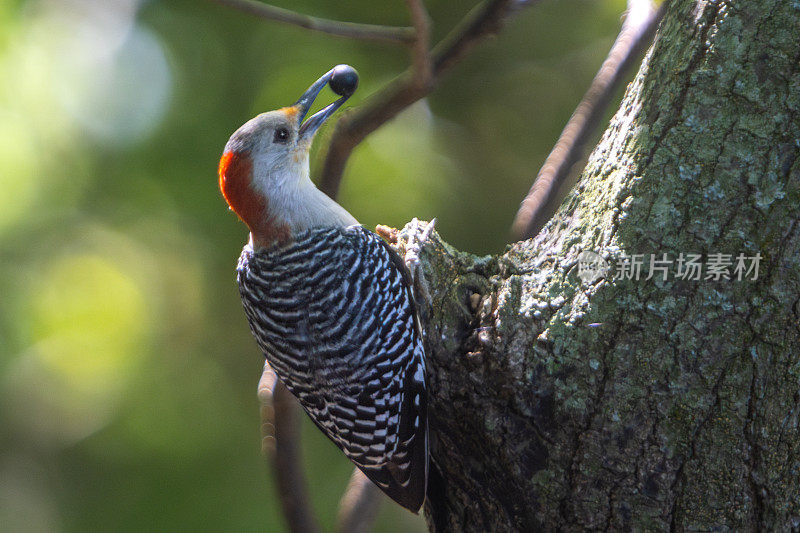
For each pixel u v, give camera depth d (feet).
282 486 24.26
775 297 18.01
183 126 42.98
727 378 18.24
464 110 47.47
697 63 18.94
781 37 18.13
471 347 20.17
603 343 18.95
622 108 20.89
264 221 23.73
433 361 20.74
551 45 47.29
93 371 45.44
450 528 21.52
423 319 21.56
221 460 43.96
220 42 43.78
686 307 18.49
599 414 18.83
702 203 18.61
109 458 44.42
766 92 18.22
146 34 44.75
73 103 44.42
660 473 18.58
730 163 18.43
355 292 22.76
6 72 43.78
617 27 45.75
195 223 43.65
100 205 44.68
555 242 20.76
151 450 43.88
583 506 19.12
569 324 19.24
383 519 46.24
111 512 43.42
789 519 18.07
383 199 40.86
